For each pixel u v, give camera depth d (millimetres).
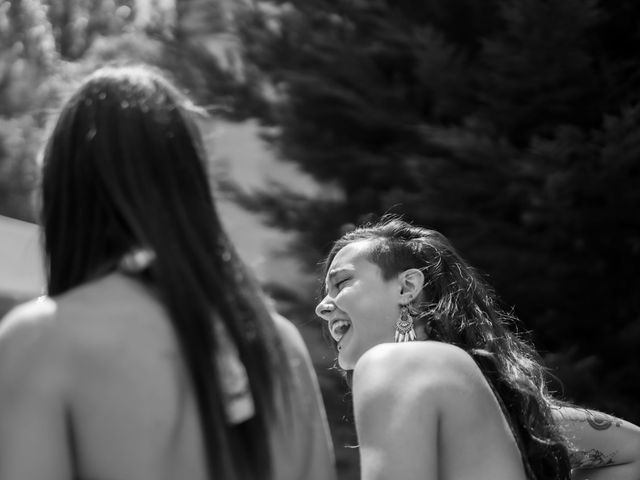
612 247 6891
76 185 1581
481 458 2219
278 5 8117
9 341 1473
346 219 7625
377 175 7699
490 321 2688
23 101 6973
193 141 1632
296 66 7902
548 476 2471
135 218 1554
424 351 2289
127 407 1456
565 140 6406
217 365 1533
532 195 6695
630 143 6180
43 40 7785
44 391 1442
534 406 2492
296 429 1669
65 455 1453
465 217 6973
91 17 8461
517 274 6875
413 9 7809
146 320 1510
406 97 7578
